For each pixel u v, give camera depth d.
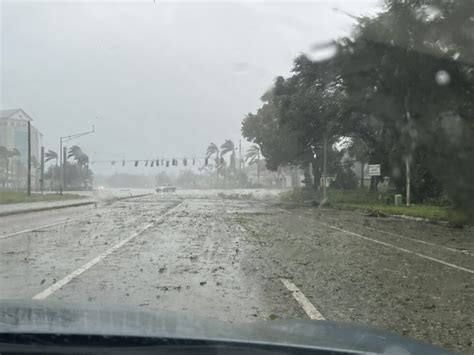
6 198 41.59
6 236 14.85
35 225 18.81
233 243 13.59
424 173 34.19
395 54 26.55
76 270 9.21
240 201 46.44
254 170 144.75
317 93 40.44
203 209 31.22
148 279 8.48
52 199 44.03
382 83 30.34
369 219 24.48
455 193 22.80
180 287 7.88
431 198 35.19
